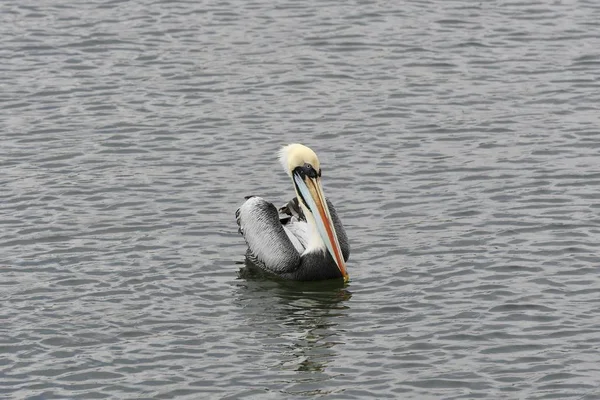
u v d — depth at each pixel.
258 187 20.95
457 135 23.23
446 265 17.67
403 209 19.84
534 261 17.61
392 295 16.86
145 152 22.56
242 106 24.97
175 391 14.12
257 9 30.98
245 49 28.30
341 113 24.50
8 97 25.42
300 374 14.55
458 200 20.11
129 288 17.05
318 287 17.44
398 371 14.57
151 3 31.38
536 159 21.86
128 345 15.33
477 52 27.98
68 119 24.23
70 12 30.64
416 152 22.41
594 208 19.52
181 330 15.82
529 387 14.06
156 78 26.58
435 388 14.11
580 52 27.83
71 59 27.67
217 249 18.56
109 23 29.92
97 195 20.47
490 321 15.81
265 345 15.40
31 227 19.09
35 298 16.62
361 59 27.66
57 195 20.44
